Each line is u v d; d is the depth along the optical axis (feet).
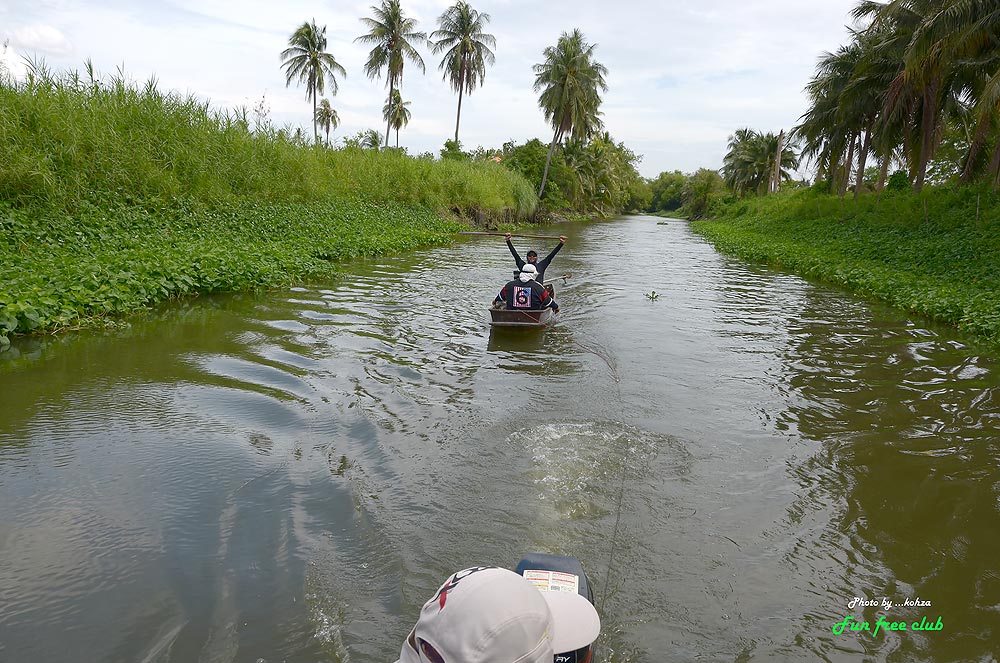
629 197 327.88
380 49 146.92
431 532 12.75
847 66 101.14
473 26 150.92
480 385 22.27
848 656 9.91
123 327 27.25
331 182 79.30
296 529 12.59
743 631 10.39
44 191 39.83
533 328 31.58
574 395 21.54
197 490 13.89
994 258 54.08
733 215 189.16
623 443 17.54
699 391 22.52
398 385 21.74
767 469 16.26
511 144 198.80
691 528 13.35
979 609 11.08
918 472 16.25
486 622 4.24
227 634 9.68
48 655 9.02
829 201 121.90
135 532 12.18
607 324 33.76
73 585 10.57
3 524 12.18
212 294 35.06
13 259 31.14
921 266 57.16
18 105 43.45
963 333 33.24
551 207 159.43
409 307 35.06
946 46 64.69
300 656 9.30
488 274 49.65
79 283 29.07
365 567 11.51
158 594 10.48
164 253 36.88
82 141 45.44
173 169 51.49
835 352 28.68
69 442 15.92
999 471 16.37
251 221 52.54
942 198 87.45
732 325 34.53
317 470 15.15
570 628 6.15
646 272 59.31
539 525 13.17
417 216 86.43
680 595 11.20
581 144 204.85
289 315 31.22
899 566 12.30
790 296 45.78
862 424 19.57
